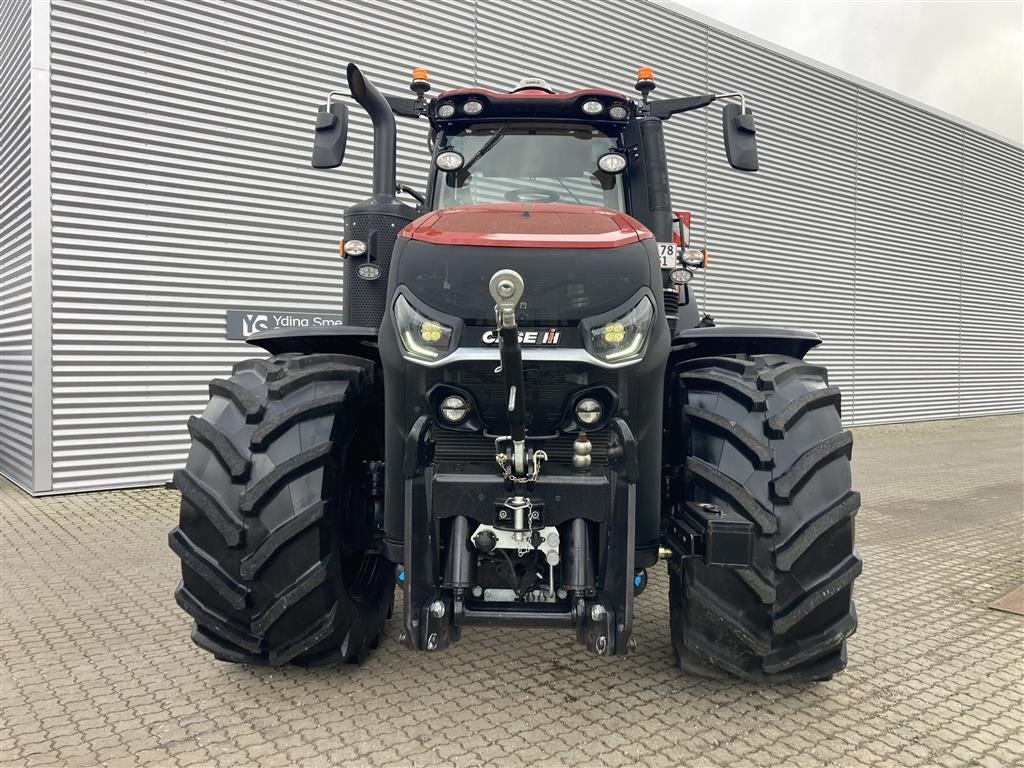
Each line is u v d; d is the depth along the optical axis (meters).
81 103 6.58
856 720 2.53
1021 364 17.53
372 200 3.19
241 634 2.51
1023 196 17.25
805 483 2.41
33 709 2.59
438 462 2.36
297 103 7.79
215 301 7.34
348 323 3.21
